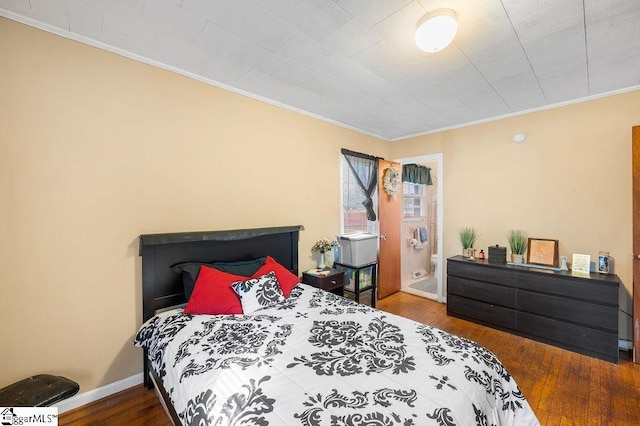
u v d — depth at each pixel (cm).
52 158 176
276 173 298
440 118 348
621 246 266
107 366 197
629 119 260
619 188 266
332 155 361
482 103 298
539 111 310
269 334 167
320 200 346
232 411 106
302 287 264
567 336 262
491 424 117
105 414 181
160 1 151
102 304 195
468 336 292
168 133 223
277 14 161
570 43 188
